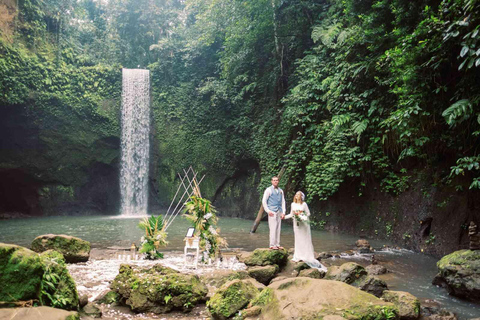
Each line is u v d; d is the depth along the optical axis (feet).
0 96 55.31
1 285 9.49
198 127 70.38
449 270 17.29
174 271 15.72
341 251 28.02
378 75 32.53
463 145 24.57
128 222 52.42
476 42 18.03
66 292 11.86
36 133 61.77
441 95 24.39
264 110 59.06
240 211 61.82
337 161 36.58
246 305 13.43
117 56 78.23
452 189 26.63
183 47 77.15
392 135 31.73
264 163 54.85
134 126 71.10
